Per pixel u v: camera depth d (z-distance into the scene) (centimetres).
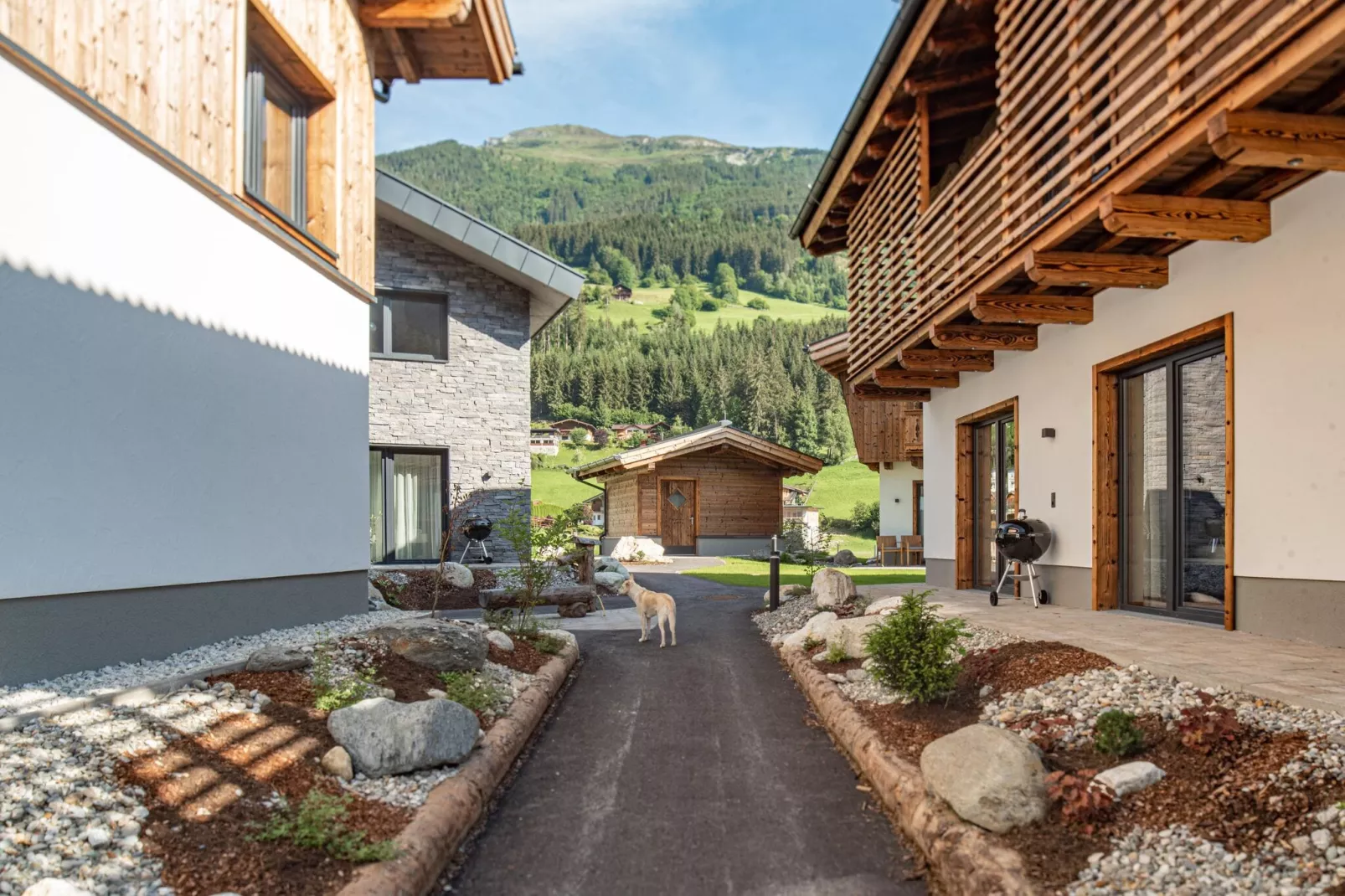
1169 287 650
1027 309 751
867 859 355
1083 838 313
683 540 2345
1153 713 391
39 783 315
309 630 648
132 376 498
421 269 1298
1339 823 274
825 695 577
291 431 679
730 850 365
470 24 884
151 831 304
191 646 550
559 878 341
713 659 789
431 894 326
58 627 445
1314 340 511
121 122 485
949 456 1161
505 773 459
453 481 1293
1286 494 535
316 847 314
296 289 689
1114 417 757
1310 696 365
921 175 895
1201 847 289
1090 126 548
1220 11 423
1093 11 554
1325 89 421
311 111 769
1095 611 751
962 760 353
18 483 419
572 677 718
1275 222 539
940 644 488
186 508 545
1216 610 626
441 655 568
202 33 570
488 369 1319
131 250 497
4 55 412
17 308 418
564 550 1253
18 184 420
